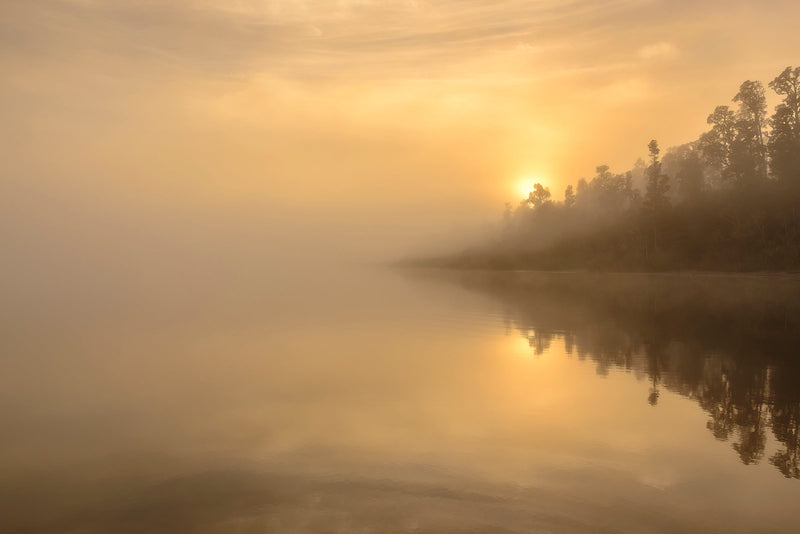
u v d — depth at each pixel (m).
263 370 22.88
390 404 17.66
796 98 107.06
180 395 18.88
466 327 36.06
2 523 9.79
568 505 10.48
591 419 16.05
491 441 14.09
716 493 11.13
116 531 9.51
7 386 20.14
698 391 19.36
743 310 46.44
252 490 11.12
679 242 117.88
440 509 10.27
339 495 10.85
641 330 34.44
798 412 16.83
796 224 95.31
